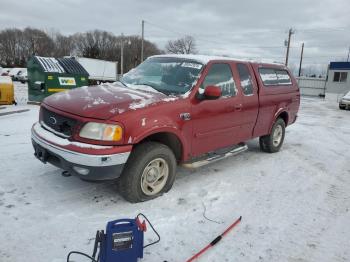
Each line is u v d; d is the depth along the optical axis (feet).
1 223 10.40
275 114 20.12
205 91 13.62
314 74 202.90
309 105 75.92
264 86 18.62
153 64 16.39
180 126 12.94
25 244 9.46
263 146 21.27
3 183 13.38
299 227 11.63
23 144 19.63
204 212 12.21
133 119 11.33
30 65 42.45
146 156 11.96
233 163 18.76
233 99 15.81
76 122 11.16
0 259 8.75
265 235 10.92
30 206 11.61
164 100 12.66
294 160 20.27
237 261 9.42
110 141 10.88
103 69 119.85
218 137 15.42
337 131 33.60
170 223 11.22
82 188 13.41
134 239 8.43
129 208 12.00
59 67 42.42
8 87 39.73
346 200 14.35
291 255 9.91
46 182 13.74
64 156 10.96
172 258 9.34
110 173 11.06
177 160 14.02
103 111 11.20
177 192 13.80
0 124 26.03
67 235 10.04
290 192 14.84
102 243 8.23
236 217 12.02
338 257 9.98
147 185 12.58
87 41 264.52
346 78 114.62
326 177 17.39
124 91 13.41
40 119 13.33
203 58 15.28
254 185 15.40
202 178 15.78
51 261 8.82
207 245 10.08
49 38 295.69
